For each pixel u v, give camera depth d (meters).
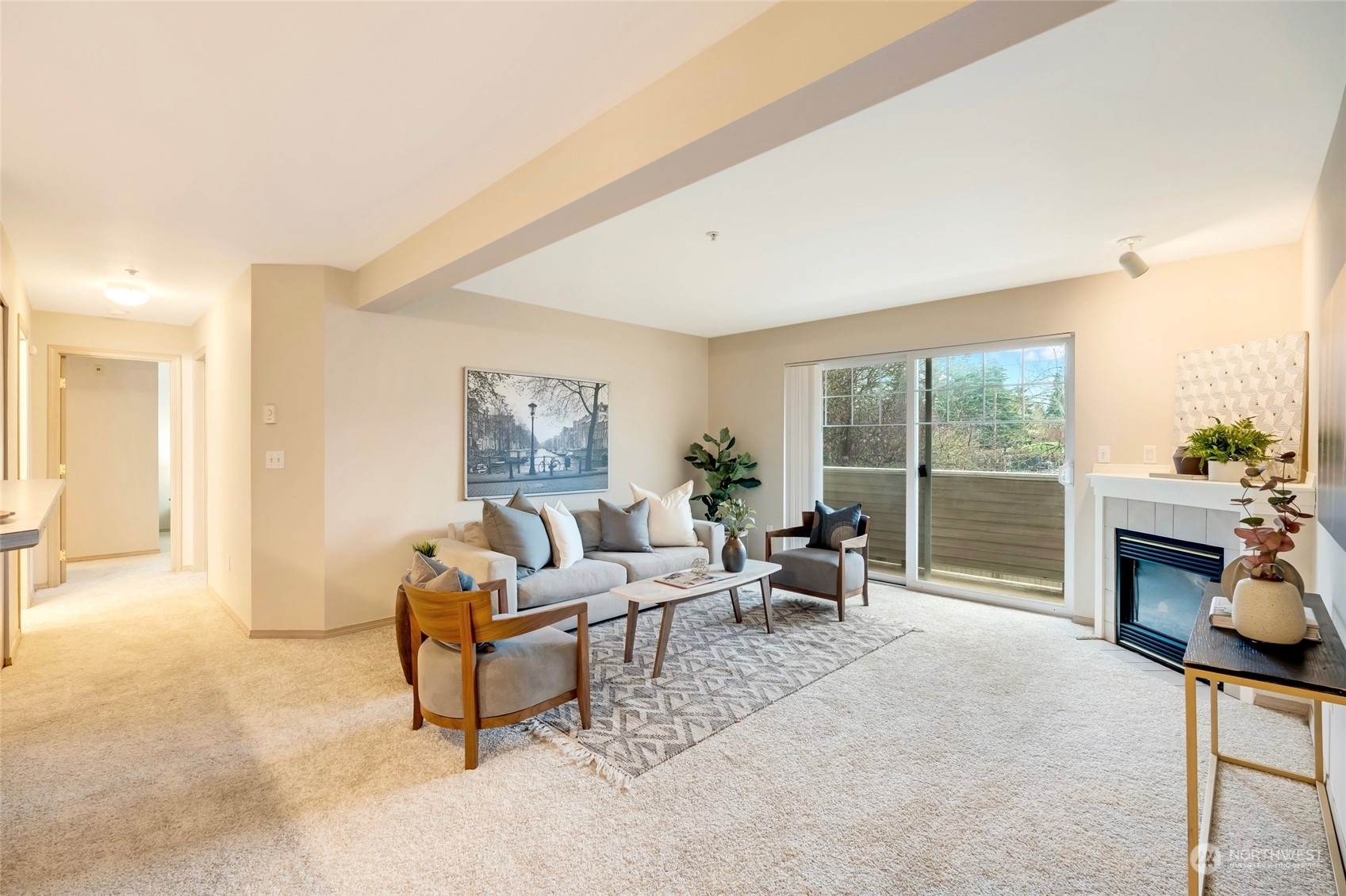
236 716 2.79
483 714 2.39
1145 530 3.64
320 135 2.28
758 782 2.27
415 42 1.75
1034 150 2.41
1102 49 1.77
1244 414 3.46
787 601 4.87
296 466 3.89
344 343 3.99
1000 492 4.79
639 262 3.90
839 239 3.48
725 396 6.58
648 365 6.06
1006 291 4.62
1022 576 4.68
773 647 3.75
